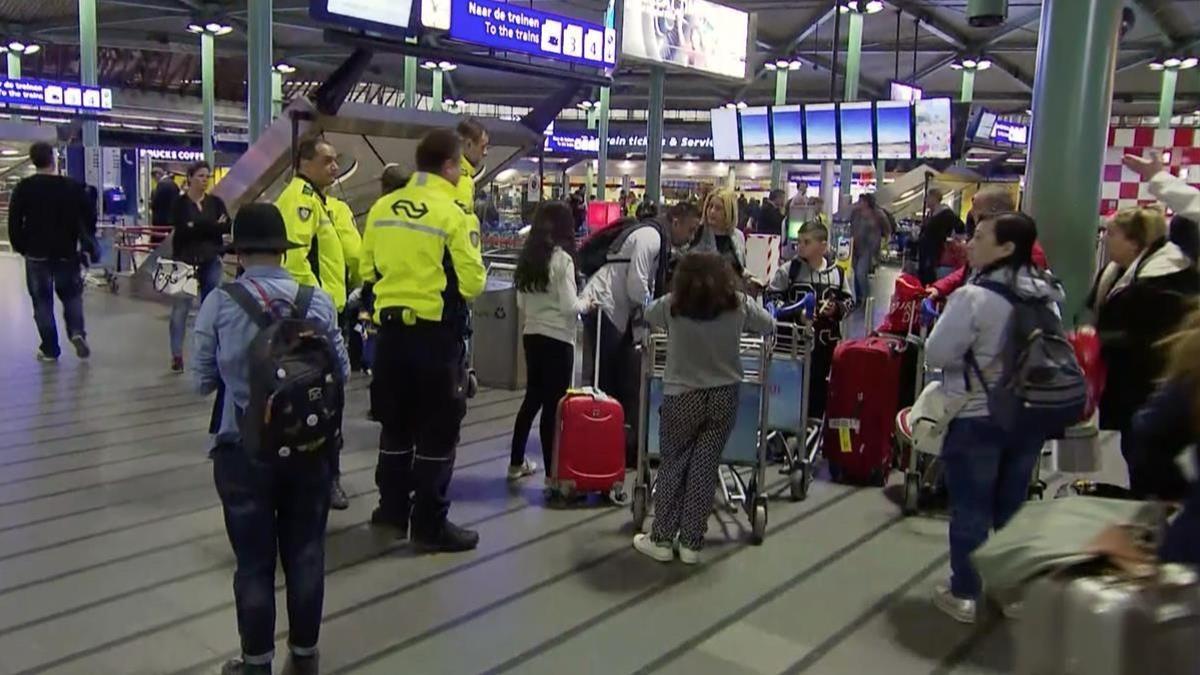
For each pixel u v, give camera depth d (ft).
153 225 36.63
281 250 8.57
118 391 20.74
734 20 42.11
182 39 77.41
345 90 20.18
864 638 10.25
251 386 7.95
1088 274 17.57
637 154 95.55
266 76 34.96
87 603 10.55
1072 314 17.35
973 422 10.16
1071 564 5.64
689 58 39.91
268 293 8.42
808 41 72.54
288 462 8.04
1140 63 70.33
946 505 14.71
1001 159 81.35
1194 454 5.49
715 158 50.37
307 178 12.51
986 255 10.12
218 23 63.52
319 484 8.57
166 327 29.40
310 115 19.57
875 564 12.36
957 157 43.68
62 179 23.07
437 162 12.00
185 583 11.14
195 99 94.99
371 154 21.63
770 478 16.08
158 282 24.39
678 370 12.04
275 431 7.89
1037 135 17.75
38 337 26.99
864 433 15.65
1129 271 12.02
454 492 14.88
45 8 66.59
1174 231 12.08
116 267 39.17
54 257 23.24
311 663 8.87
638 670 9.41
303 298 8.60
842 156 45.34
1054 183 17.52
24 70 86.89
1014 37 69.62
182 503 13.83
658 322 12.34
